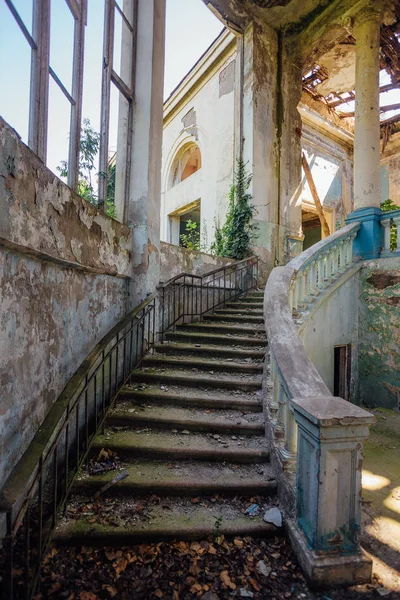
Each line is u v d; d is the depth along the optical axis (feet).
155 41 15.72
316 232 55.11
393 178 43.75
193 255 20.84
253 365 13.99
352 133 42.29
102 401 11.34
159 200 16.49
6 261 6.61
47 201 8.01
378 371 19.56
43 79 8.34
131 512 7.80
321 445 6.20
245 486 8.46
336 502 6.30
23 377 7.34
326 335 18.22
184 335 17.16
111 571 6.48
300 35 29.58
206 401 11.93
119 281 14.23
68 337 9.80
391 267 19.30
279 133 30.37
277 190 30.12
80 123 10.53
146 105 15.28
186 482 8.50
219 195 32.42
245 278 26.40
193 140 37.68
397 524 8.14
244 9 27.73
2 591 5.56
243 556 6.90
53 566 6.48
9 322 6.74
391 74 29.96
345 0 25.67
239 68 29.53
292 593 6.07
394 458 12.08
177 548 7.06
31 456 6.01
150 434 10.55
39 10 8.16
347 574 6.19
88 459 9.50
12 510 4.97
